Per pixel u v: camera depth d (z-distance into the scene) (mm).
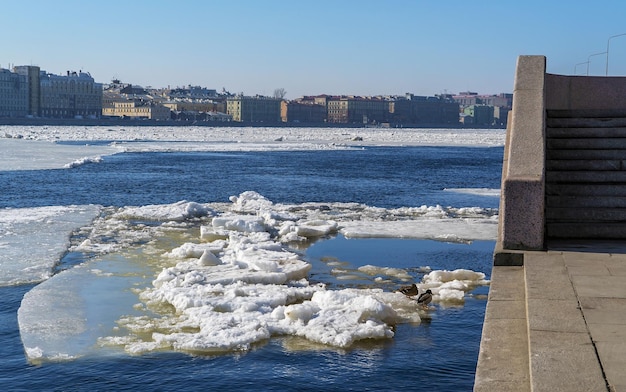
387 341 11531
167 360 10578
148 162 59094
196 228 23438
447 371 10352
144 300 13672
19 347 11211
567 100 14328
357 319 12109
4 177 42719
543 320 6367
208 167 54750
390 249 19672
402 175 50094
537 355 5449
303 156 72000
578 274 8148
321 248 19859
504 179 10008
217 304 12938
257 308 12906
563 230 10648
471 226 23750
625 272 8234
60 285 14766
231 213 27938
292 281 15391
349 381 9977
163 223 24328
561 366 5207
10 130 146125
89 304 13367
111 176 44969
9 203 30875
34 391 9648
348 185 41781
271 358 10695
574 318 6410
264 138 128875
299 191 38094
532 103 11133
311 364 10508
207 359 10633
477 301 14008
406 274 16406
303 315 12180
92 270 16250
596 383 4879
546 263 8703
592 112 13961
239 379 9984
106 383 9859
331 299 12953
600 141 12758
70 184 39375
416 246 20172
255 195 32000
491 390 5273
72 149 76250
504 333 6535
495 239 21266
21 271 16156
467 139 140375
